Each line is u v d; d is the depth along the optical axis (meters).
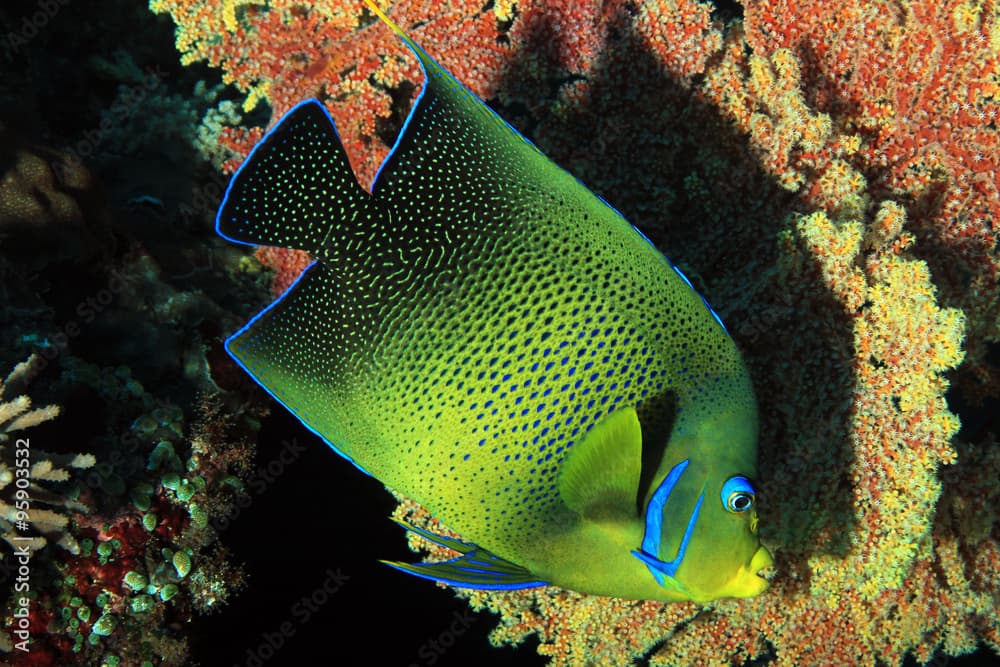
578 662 3.47
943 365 2.65
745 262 3.14
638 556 1.79
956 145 3.04
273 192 1.70
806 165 2.93
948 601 3.42
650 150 3.19
